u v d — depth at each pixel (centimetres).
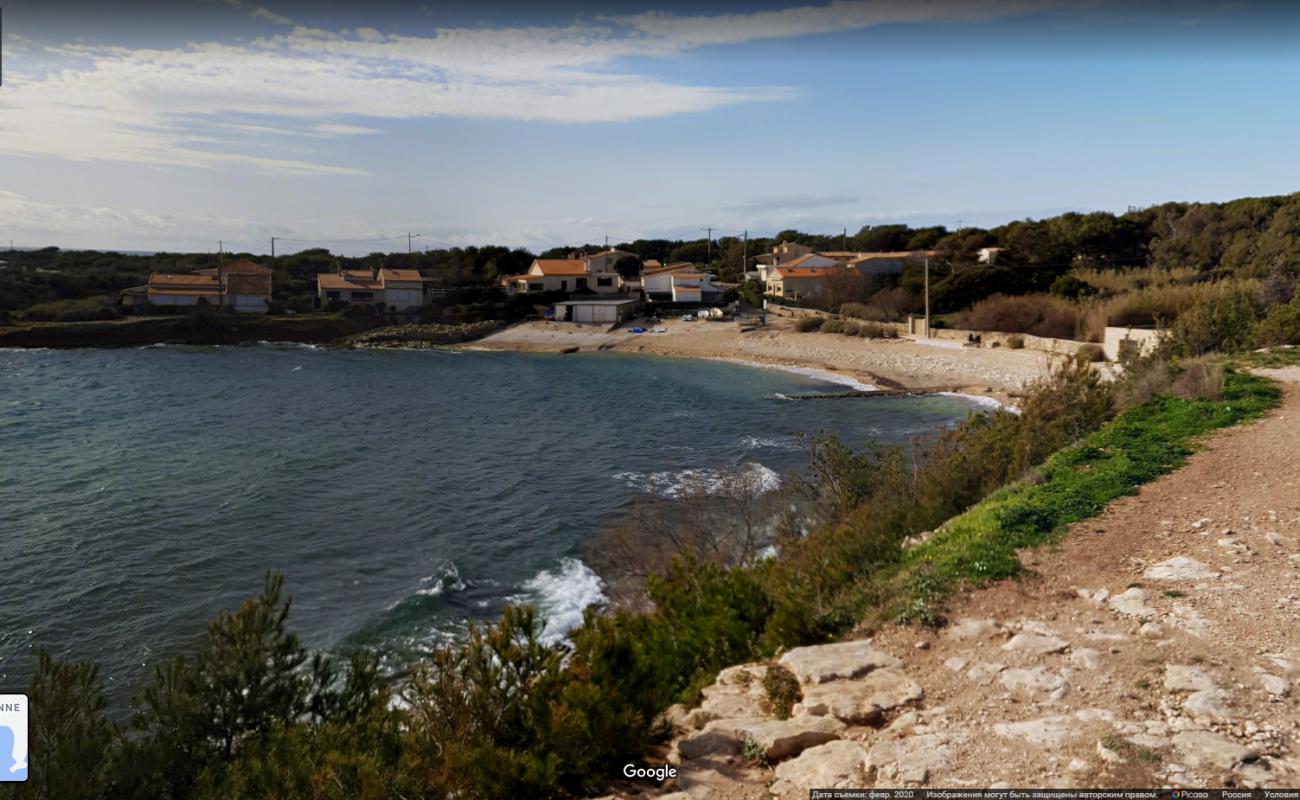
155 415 4494
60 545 2275
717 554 1761
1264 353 2145
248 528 2434
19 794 637
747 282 10912
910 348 6594
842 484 1741
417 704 838
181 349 8262
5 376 6050
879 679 769
